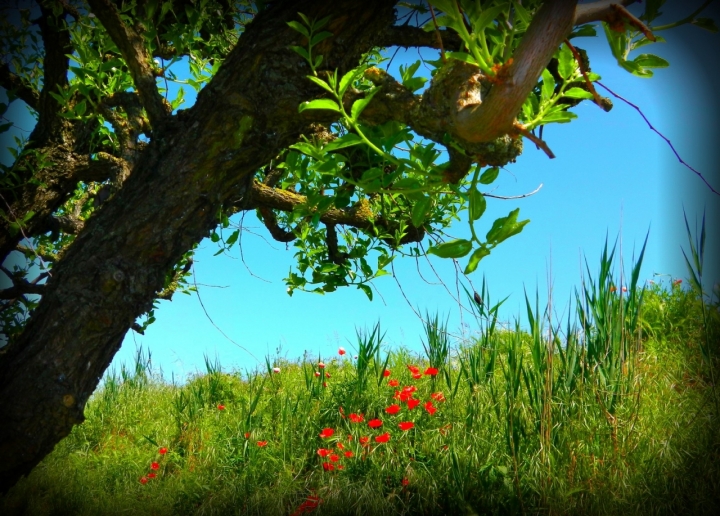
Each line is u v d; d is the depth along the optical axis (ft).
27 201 10.53
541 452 10.55
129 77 9.89
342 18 6.25
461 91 5.35
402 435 12.96
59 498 12.17
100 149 11.59
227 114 6.42
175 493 13.00
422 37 7.20
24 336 6.73
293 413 15.44
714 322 10.63
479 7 4.83
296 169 8.52
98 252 6.56
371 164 7.30
